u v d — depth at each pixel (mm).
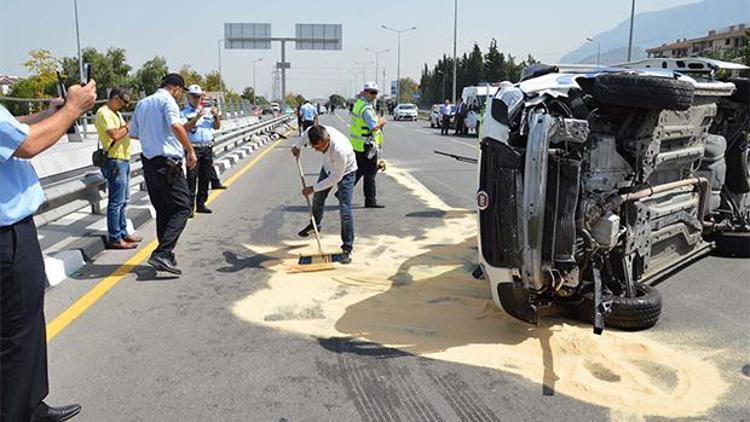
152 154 5758
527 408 3477
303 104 22844
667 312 5004
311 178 13391
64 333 4535
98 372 3910
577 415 3404
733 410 3467
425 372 3916
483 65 65562
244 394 3641
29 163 2990
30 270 2926
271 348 4285
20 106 12906
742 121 6449
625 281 4566
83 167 13352
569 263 4133
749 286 5699
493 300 4766
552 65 5477
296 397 3605
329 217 8852
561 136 3973
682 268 5863
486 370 3941
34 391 3096
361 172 9398
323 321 4785
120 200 6859
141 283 5730
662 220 5004
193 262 6457
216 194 11164
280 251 6914
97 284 5684
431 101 84812
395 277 5887
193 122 8852
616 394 3635
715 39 65812
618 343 4316
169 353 4199
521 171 4102
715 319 4852
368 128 9211
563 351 4215
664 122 4551
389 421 3346
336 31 46719
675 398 3590
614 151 4387
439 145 23141
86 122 20625
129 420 3352
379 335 4504
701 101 5023
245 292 5473
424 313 4926
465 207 9648
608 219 4242
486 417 3385
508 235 4145
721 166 6234
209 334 4531
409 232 7840
